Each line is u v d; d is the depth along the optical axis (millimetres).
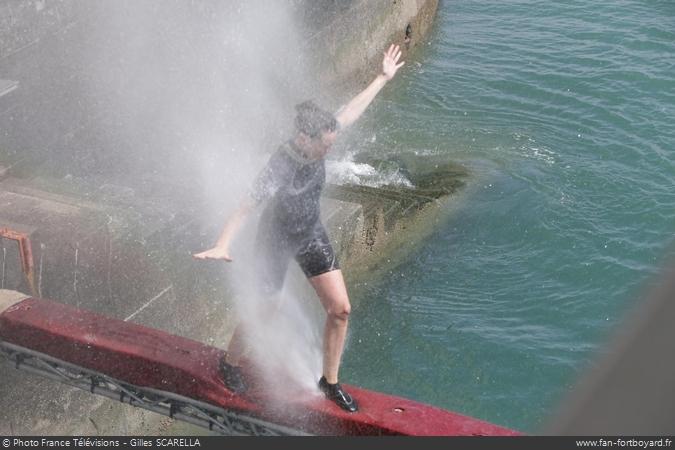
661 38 44844
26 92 23672
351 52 41562
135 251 20062
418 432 10867
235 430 12977
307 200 10180
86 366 14234
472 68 44500
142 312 20609
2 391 17375
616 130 37531
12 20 22984
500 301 26750
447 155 35750
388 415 11242
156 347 13523
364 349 24703
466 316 26000
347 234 27125
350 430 11422
